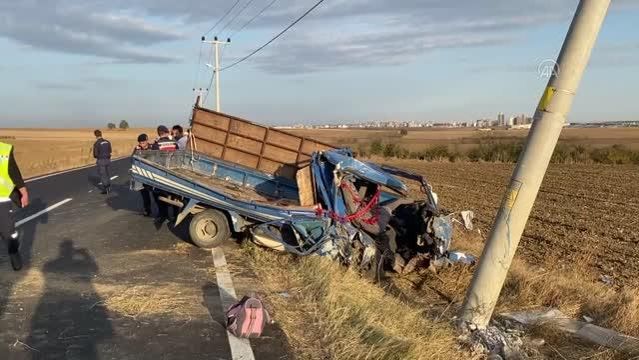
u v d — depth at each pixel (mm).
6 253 8969
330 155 9297
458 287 8641
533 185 5734
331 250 8617
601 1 5406
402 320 6246
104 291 7004
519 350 5988
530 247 13453
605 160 56781
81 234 10758
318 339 5668
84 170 29875
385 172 10211
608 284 10008
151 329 5789
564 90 5551
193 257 9000
